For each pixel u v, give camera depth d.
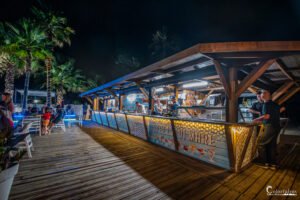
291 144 4.95
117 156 3.57
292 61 3.18
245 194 2.05
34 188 2.13
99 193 2.03
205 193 2.07
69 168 2.85
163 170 2.81
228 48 2.49
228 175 2.62
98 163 3.12
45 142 4.88
